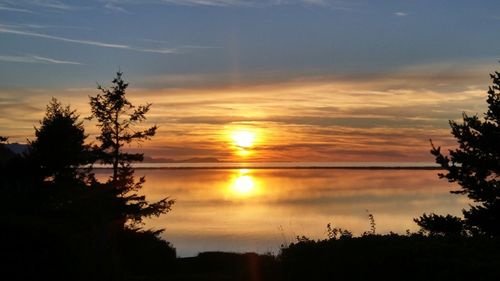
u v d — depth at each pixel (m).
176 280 19.56
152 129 37.16
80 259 15.72
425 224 24.41
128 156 36.28
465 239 13.26
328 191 116.25
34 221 15.65
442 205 74.44
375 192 108.88
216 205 86.25
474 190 24.36
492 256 11.67
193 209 79.94
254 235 48.25
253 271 16.58
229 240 46.31
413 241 13.16
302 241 15.95
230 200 95.94
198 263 28.25
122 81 36.81
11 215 16.86
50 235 15.09
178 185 146.25
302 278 13.93
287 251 15.37
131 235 31.20
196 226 58.53
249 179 189.62
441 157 25.44
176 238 49.03
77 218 19.33
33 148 23.91
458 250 12.13
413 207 72.06
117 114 36.66
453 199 86.25
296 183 158.75
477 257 11.70
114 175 35.53
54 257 14.85
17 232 14.74
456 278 10.86
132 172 36.22
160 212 37.41
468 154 24.62
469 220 23.61
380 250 12.62
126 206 34.16
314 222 54.31
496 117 24.62
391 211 66.56
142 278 20.03
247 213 72.88
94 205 21.47
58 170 24.00
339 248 13.68
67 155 24.06
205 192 118.75
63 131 24.30
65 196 20.64
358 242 13.66
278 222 58.03
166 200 38.16
